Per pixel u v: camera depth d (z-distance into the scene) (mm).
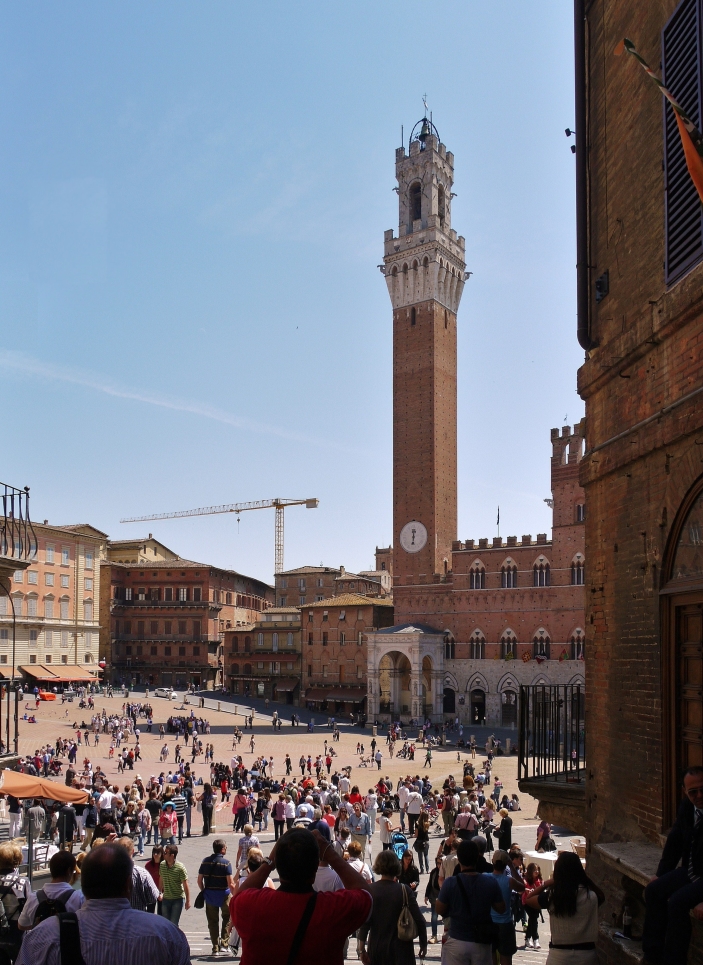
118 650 158250
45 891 11023
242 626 158750
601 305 15422
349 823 29750
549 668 107875
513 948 14070
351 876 7078
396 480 125375
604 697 14500
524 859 24844
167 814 33938
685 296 11625
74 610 134750
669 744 12070
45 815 31141
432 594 119688
